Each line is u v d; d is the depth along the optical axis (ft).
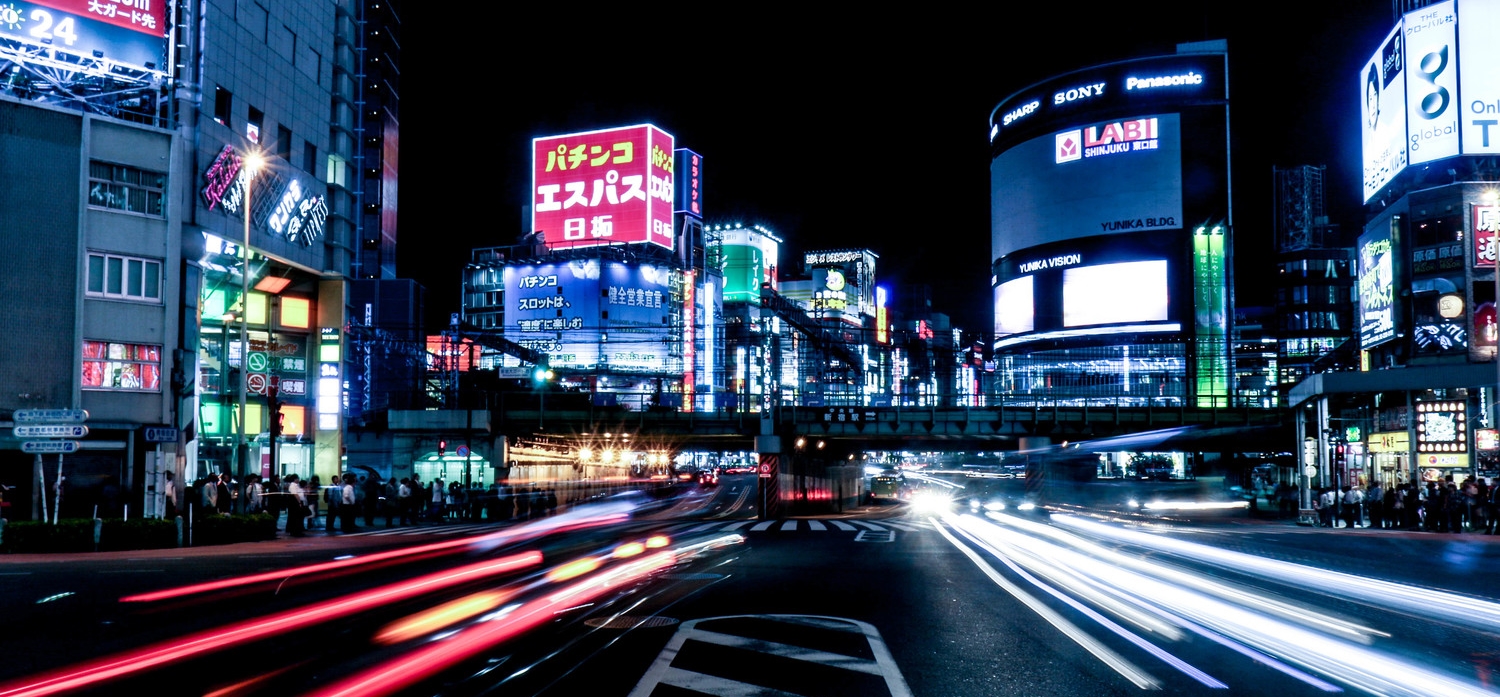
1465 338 158.61
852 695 26.99
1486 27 170.40
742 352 451.12
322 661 31.60
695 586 53.06
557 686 27.84
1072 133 428.56
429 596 48.73
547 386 221.46
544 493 156.87
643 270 435.12
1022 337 436.35
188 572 63.87
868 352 508.12
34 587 54.80
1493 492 114.32
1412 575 62.64
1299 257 414.82
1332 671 31.04
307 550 83.71
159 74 120.98
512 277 437.17
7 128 104.68
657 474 326.03
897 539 96.17
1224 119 410.11
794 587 52.65
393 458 194.29
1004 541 93.61
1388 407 165.68
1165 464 381.19
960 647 34.63
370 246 297.12
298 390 162.81
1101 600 47.93
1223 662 32.35
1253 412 194.39
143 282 112.57
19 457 103.96
